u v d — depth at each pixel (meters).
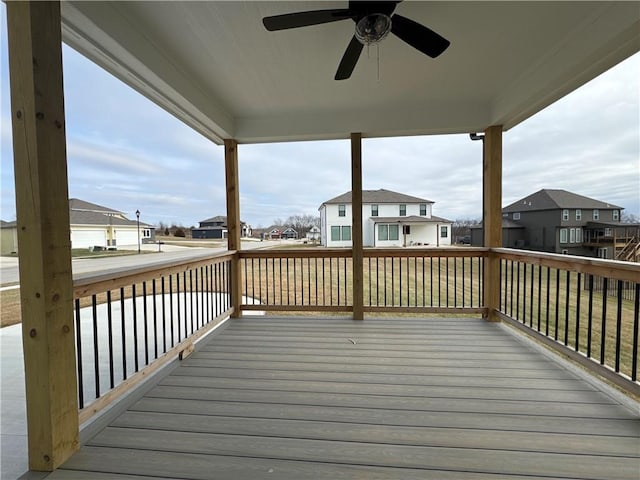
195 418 1.85
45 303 1.41
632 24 1.90
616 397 2.03
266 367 2.54
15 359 3.08
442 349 2.88
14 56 1.35
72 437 1.54
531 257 2.90
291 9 2.02
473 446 1.59
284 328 3.54
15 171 1.38
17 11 1.34
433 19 2.16
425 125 3.68
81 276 1.76
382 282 9.00
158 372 2.42
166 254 10.41
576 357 2.29
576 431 1.70
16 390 2.39
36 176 1.38
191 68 2.72
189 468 1.46
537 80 2.78
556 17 2.15
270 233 27.28
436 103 3.62
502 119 3.45
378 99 3.45
